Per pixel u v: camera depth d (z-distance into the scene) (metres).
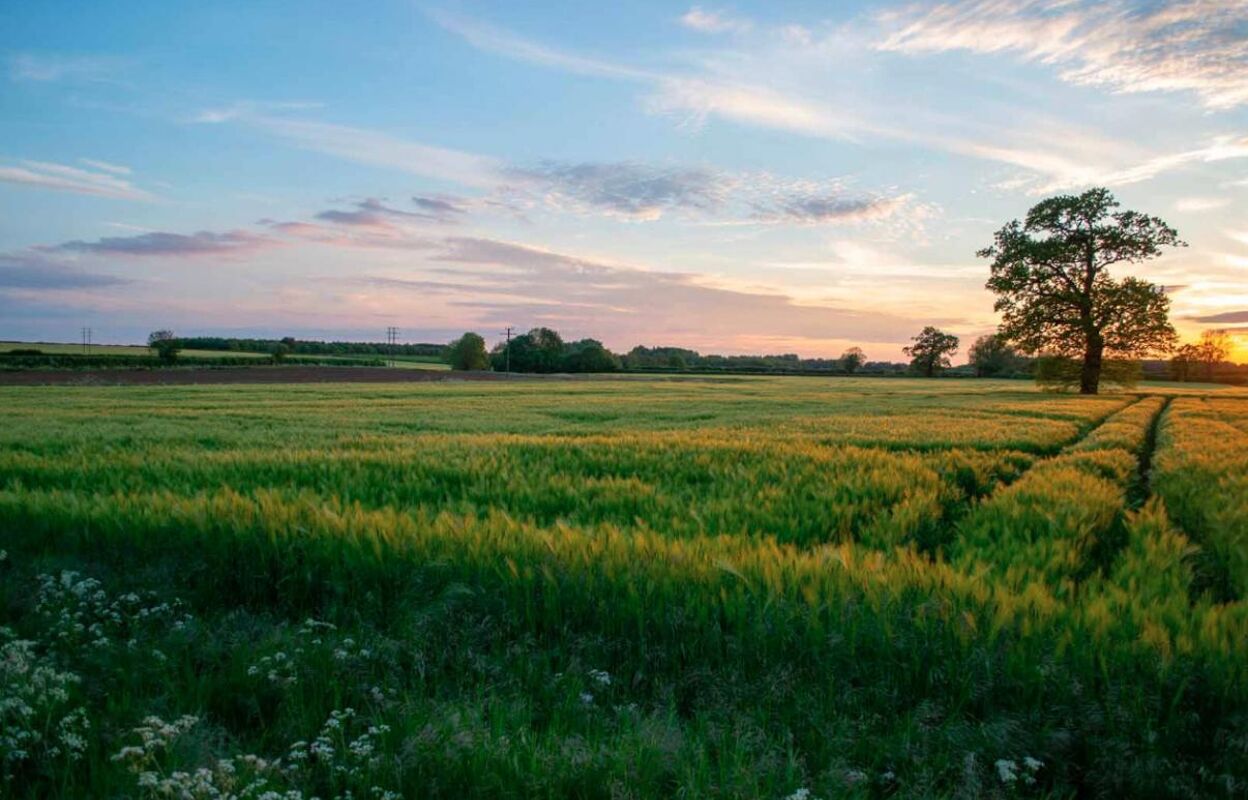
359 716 4.29
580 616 5.33
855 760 3.93
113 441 18.22
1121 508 10.27
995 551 7.09
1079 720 4.00
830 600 4.93
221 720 4.37
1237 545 7.36
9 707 4.01
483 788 3.52
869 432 21.34
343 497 9.62
